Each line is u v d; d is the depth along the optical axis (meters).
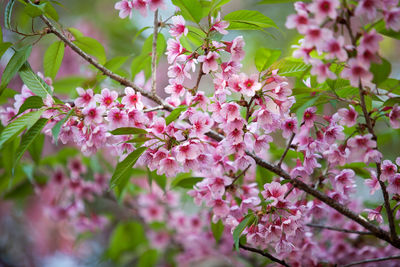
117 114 1.56
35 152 1.70
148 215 2.00
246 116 1.56
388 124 1.57
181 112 1.57
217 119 1.55
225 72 1.55
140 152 1.54
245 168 1.61
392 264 1.74
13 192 1.90
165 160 1.54
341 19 1.48
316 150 1.57
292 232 1.54
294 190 1.62
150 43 1.68
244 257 1.87
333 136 1.56
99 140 1.57
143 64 1.72
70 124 1.57
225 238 1.88
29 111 1.60
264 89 1.54
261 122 1.54
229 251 1.88
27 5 1.56
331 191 1.65
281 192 1.55
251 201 1.60
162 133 1.54
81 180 1.91
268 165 1.60
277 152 1.71
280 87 1.54
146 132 1.54
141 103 1.56
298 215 1.54
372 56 1.47
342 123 1.53
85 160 1.89
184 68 1.57
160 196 2.00
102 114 1.56
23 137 1.54
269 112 1.54
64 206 1.96
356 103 1.53
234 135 1.55
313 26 1.47
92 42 1.67
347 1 1.49
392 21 1.47
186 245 1.97
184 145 1.53
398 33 1.50
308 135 1.58
